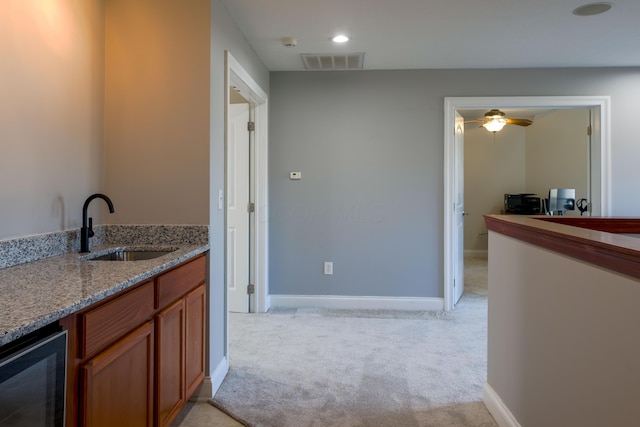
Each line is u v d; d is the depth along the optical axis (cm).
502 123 554
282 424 209
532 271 174
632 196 395
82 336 124
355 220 418
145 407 163
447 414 219
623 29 308
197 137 237
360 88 413
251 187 406
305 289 425
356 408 225
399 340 330
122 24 238
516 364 190
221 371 257
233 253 406
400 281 418
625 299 114
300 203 421
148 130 238
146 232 239
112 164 239
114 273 155
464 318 388
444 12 278
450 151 409
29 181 182
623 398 115
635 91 396
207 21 237
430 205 413
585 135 570
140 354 159
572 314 142
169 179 238
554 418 155
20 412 99
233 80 309
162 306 178
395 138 412
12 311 108
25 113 179
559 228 159
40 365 105
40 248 186
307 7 271
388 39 328
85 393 124
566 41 330
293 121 418
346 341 327
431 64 392
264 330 353
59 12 199
